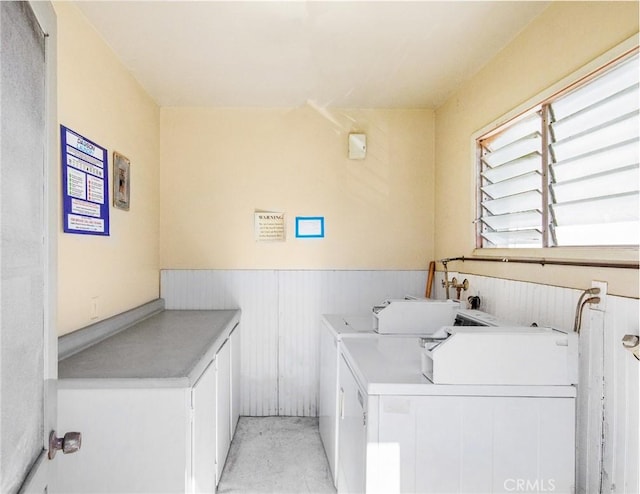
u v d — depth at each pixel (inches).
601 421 56.8
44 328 34.0
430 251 127.3
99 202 82.0
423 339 60.1
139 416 56.2
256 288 125.3
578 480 60.6
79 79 74.2
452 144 114.5
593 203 62.2
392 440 54.4
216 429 83.2
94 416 55.9
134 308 102.0
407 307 83.7
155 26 79.3
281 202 125.8
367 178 127.0
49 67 34.7
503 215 87.4
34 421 31.7
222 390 91.3
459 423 54.7
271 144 125.5
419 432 54.6
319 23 78.4
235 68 98.2
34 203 31.5
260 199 125.6
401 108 126.8
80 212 74.4
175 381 56.6
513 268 81.4
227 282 124.9
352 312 126.3
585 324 60.1
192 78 103.6
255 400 125.3
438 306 84.0
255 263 125.6
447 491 54.7
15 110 27.6
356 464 63.4
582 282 61.7
